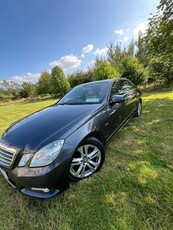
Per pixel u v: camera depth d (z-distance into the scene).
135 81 13.33
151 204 1.57
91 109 2.35
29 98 29.98
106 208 1.59
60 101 3.30
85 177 2.03
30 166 1.58
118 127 2.91
